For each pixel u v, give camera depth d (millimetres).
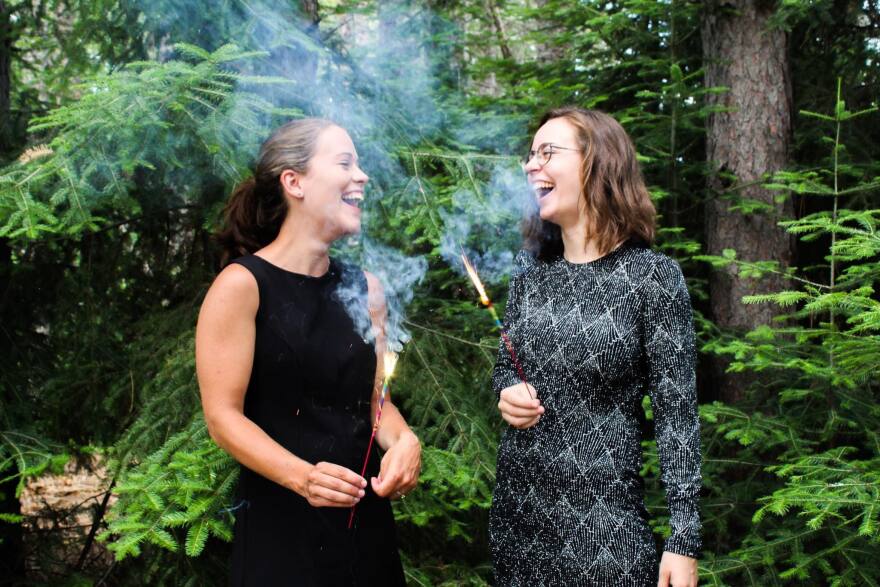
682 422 1617
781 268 3479
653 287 1665
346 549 1633
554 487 1690
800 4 3256
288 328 1602
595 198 1741
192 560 2750
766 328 2648
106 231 3240
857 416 2691
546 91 3709
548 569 1683
